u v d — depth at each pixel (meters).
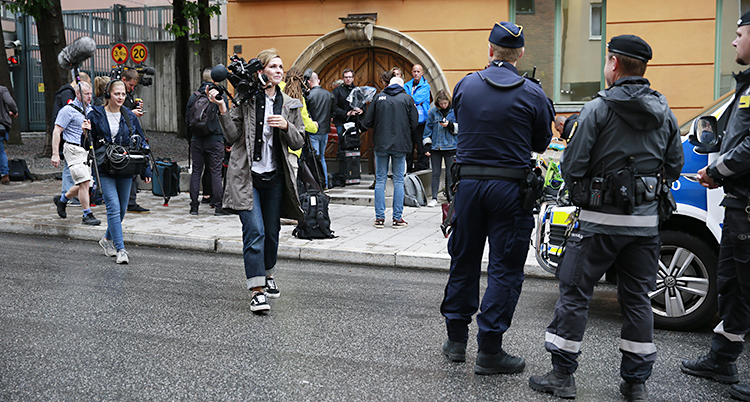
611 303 5.59
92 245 8.02
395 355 4.26
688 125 5.04
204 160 9.66
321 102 10.60
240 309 5.30
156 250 7.79
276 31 12.36
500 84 3.81
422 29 11.65
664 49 10.55
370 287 6.12
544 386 3.67
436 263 6.88
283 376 3.88
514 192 3.79
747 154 3.43
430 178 11.08
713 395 3.67
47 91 15.91
